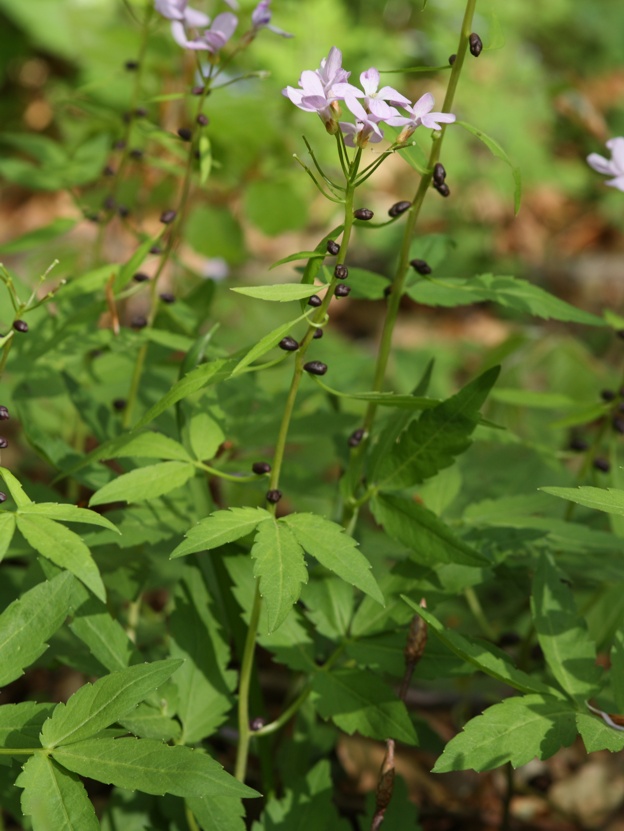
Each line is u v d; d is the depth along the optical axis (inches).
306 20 45.1
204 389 26.4
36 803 22.9
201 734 26.0
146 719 25.8
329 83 23.5
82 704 23.6
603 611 29.6
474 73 68.2
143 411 29.8
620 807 32.7
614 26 90.2
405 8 61.5
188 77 37.8
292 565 23.6
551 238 75.9
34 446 26.9
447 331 66.0
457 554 25.5
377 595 23.5
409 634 25.4
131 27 40.6
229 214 40.9
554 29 87.0
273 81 42.3
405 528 25.9
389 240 68.9
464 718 32.5
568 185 67.5
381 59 55.7
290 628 26.9
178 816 27.2
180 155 32.0
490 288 27.2
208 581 27.7
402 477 26.1
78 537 23.5
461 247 69.2
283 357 24.4
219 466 29.1
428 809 32.0
